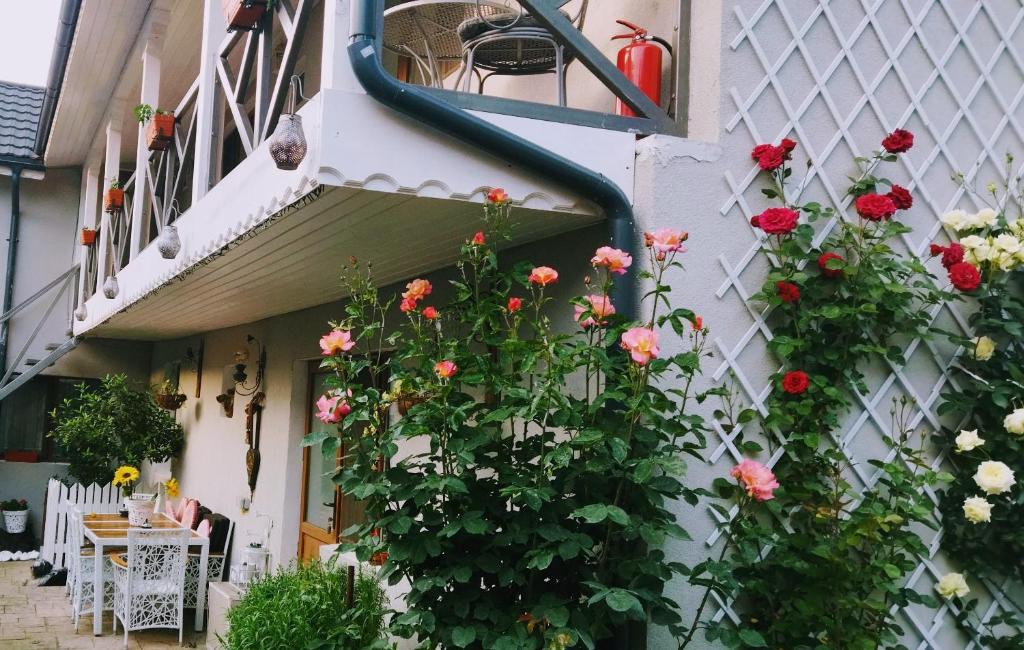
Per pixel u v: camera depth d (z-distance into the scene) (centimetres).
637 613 241
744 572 283
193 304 604
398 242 345
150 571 623
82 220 1123
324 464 582
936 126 338
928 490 321
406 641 371
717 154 300
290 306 588
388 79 252
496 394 268
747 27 307
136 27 684
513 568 253
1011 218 347
